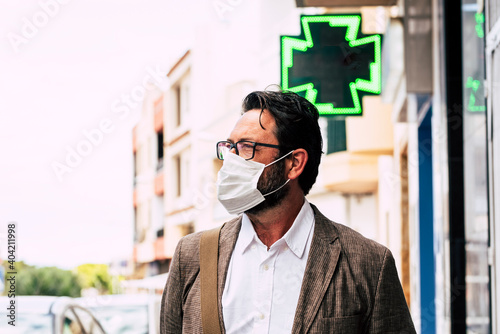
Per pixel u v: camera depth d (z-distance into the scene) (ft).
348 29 16.28
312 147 6.20
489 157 13.05
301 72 16.19
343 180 34.37
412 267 25.07
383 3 19.06
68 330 17.15
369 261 5.89
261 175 5.99
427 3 18.12
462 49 16.42
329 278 5.76
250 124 6.10
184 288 6.08
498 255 12.42
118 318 21.77
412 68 18.08
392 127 31.94
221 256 6.03
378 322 5.79
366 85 16.16
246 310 5.82
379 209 35.40
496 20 12.24
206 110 43.45
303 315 5.65
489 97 12.99
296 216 6.11
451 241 16.39
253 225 6.13
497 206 12.48
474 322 15.06
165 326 6.16
